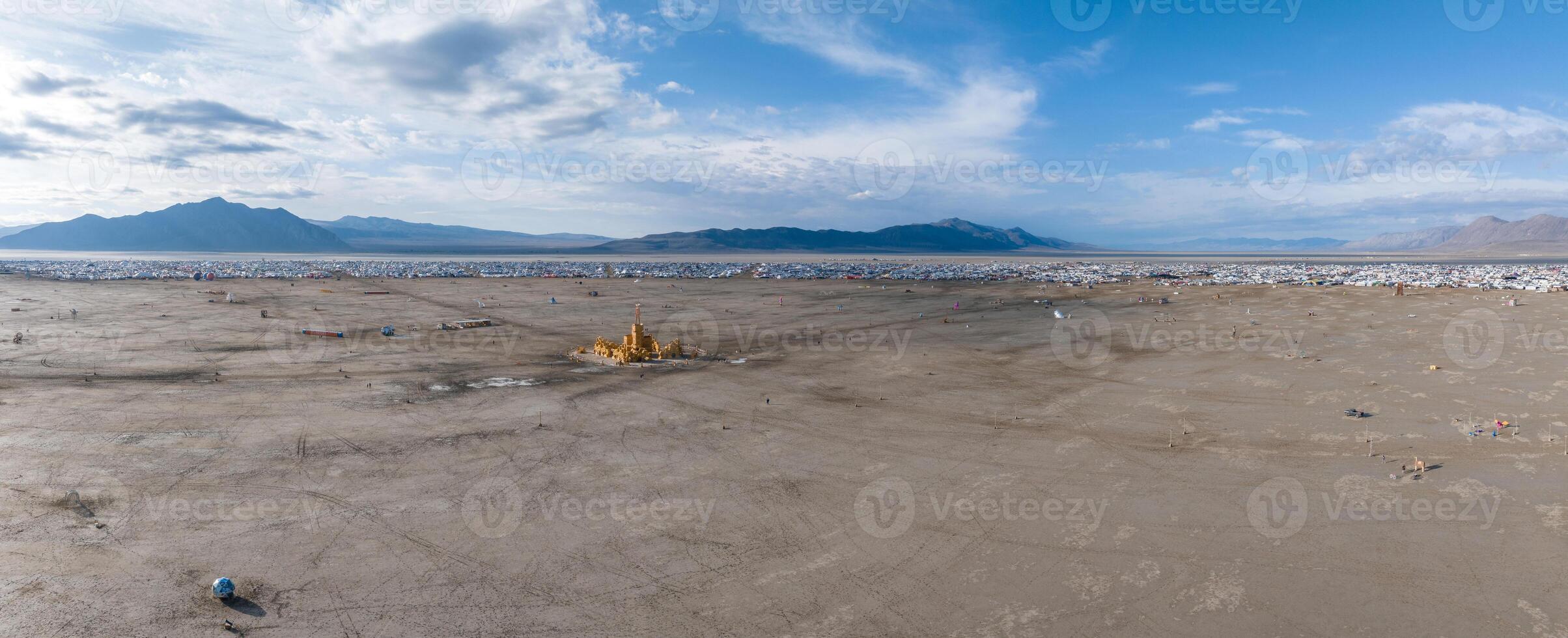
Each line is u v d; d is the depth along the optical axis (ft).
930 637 64.44
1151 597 70.23
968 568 76.13
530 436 122.52
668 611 68.33
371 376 172.14
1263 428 124.67
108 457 108.06
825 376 174.81
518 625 65.87
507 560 77.66
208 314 296.92
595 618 67.05
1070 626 65.62
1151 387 158.20
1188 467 105.50
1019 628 65.51
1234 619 66.33
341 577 73.61
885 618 67.21
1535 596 68.80
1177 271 610.65
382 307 343.26
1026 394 153.69
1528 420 125.29
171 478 99.81
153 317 284.61
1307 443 116.16
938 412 138.82
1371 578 72.84
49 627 64.28
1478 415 128.88
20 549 78.18
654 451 114.42
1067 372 177.68
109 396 145.48
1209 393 151.74
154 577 73.10
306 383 161.89
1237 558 77.56
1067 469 105.70
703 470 105.81
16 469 102.12
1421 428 122.42
